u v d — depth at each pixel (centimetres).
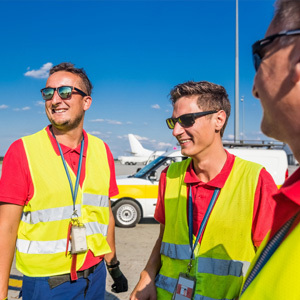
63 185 184
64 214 183
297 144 65
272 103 65
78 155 200
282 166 792
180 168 174
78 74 200
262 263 66
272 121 67
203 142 155
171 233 163
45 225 177
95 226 196
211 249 148
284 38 61
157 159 789
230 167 158
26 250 177
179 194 166
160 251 169
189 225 155
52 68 200
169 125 167
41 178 179
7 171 172
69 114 191
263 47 65
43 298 174
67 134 196
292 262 55
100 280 197
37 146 186
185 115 153
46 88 190
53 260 177
